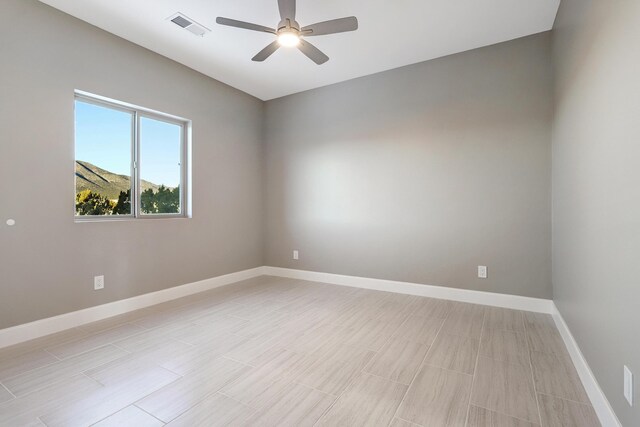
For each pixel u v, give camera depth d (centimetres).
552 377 184
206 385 177
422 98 349
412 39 302
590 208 167
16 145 230
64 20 255
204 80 379
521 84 300
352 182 397
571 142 211
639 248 109
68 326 258
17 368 194
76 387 174
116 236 294
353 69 367
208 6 250
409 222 359
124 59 297
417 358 209
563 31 235
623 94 123
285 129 453
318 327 263
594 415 150
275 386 176
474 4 250
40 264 243
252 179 454
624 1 121
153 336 244
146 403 160
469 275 326
